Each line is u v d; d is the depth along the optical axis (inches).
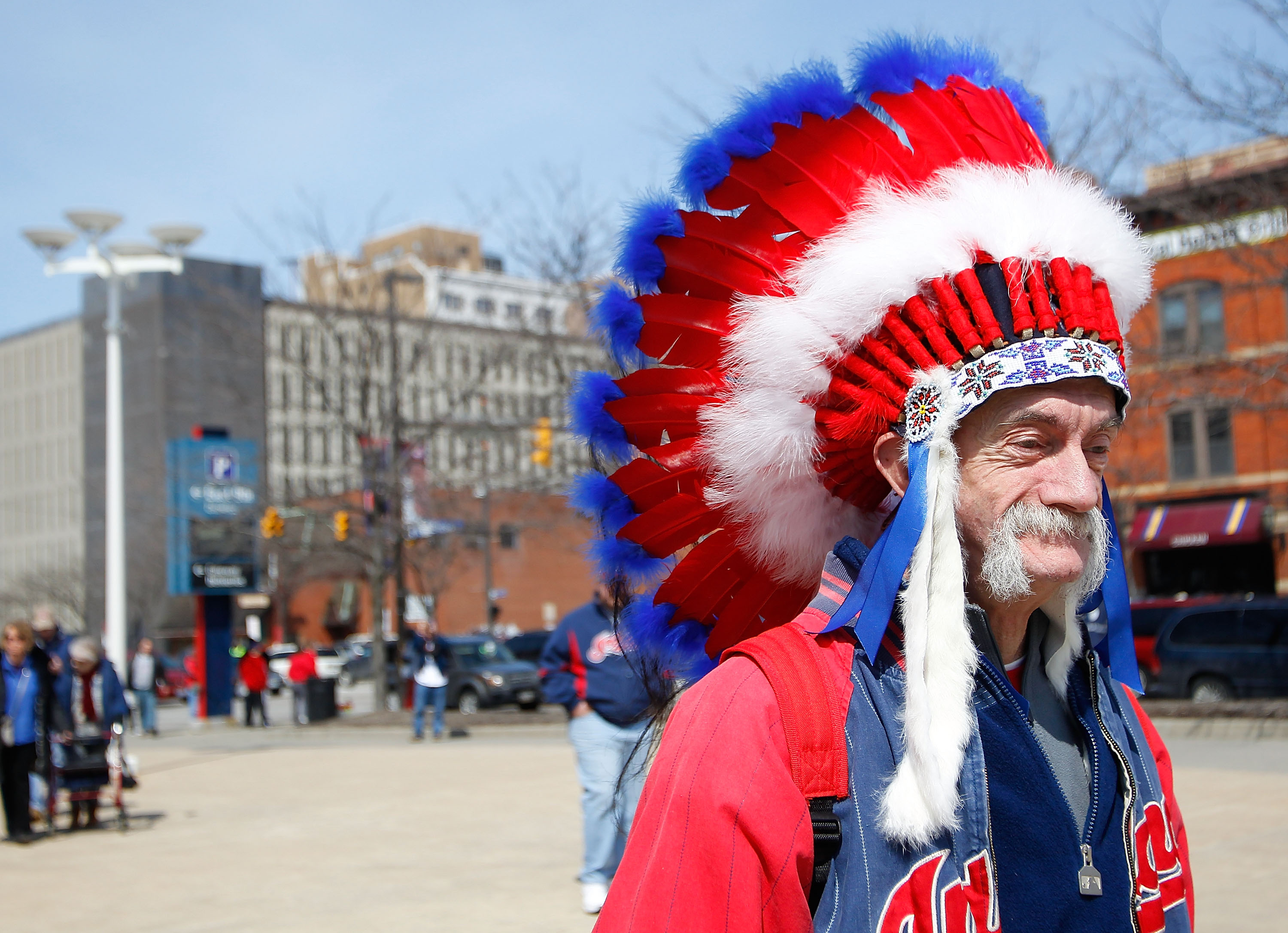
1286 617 636.7
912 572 50.1
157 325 2290.8
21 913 254.4
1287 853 260.4
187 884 282.5
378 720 777.6
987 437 51.3
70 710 375.9
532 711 887.1
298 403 1043.3
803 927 47.1
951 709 48.9
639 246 62.0
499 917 236.7
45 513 3011.8
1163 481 1205.1
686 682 64.8
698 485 61.0
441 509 891.4
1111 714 55.9
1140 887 52.3
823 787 48.6
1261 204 545.0
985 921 47.8
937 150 57.7
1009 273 51.5
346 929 231.9
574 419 63.6
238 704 1227.2
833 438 55.4
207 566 939.3
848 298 53.3
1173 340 935.7
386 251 987.9
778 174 59.4
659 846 48.7
